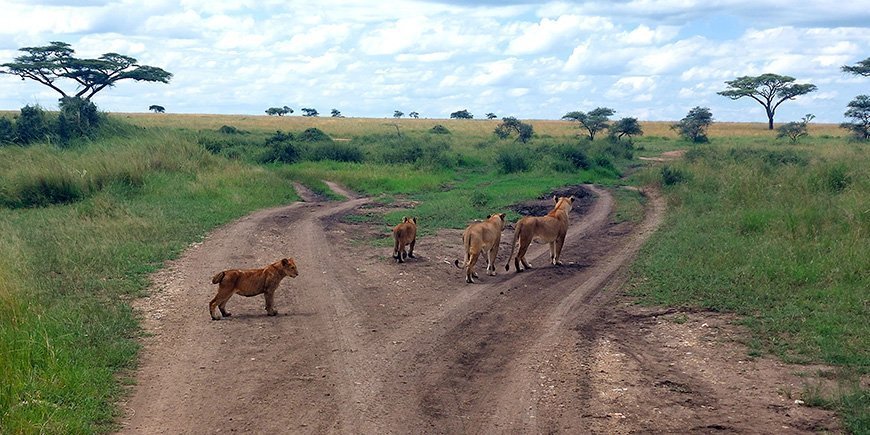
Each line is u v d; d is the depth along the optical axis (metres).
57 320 9.34
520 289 12.34
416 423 6.98
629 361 8.63
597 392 7.70
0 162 25.12
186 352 8.93
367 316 10.59
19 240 13.70
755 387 7.66
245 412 7.19
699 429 6.73
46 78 46.91
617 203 23.70
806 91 91.44
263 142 46.56
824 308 10.04
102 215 17.98
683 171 28.73
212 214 19.33
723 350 8.86
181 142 30.36
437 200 24.38
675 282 11.97
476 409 7.32
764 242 13.55
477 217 20.19
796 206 16.00
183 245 15.16
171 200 21.41
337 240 16.81
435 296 11.86
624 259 14.63
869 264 11.49
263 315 10.60
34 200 21.08
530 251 16.05
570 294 11.96
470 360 8.78
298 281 12.70
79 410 6.93
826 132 80.06
